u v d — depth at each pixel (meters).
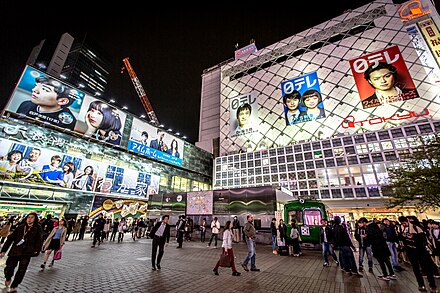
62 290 5.29
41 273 6.96
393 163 36.97
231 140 65.06
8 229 10.76
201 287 5.77
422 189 14.96
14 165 24.91
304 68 60.03
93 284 5.84
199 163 57.12
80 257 10.12
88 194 31.45
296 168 46.72
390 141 38.62
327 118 51.41
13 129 25.73
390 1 53.31
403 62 45.78
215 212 22.23
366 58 50.78
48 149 28.45
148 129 44.44
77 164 31.08
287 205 16.11
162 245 8.16
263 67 68.25
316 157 45.03
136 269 7.79
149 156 42.97
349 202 39.09
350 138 42.53
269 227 18.73
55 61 90.44
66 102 31.78
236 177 54.78
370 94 47.34
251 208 20.42
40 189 26.62
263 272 7.76
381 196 36.34
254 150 59.59
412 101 42.22
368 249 8.16
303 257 11.45
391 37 49.47
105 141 35.62
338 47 56.78
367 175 38.66
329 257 11.38
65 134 30.88
